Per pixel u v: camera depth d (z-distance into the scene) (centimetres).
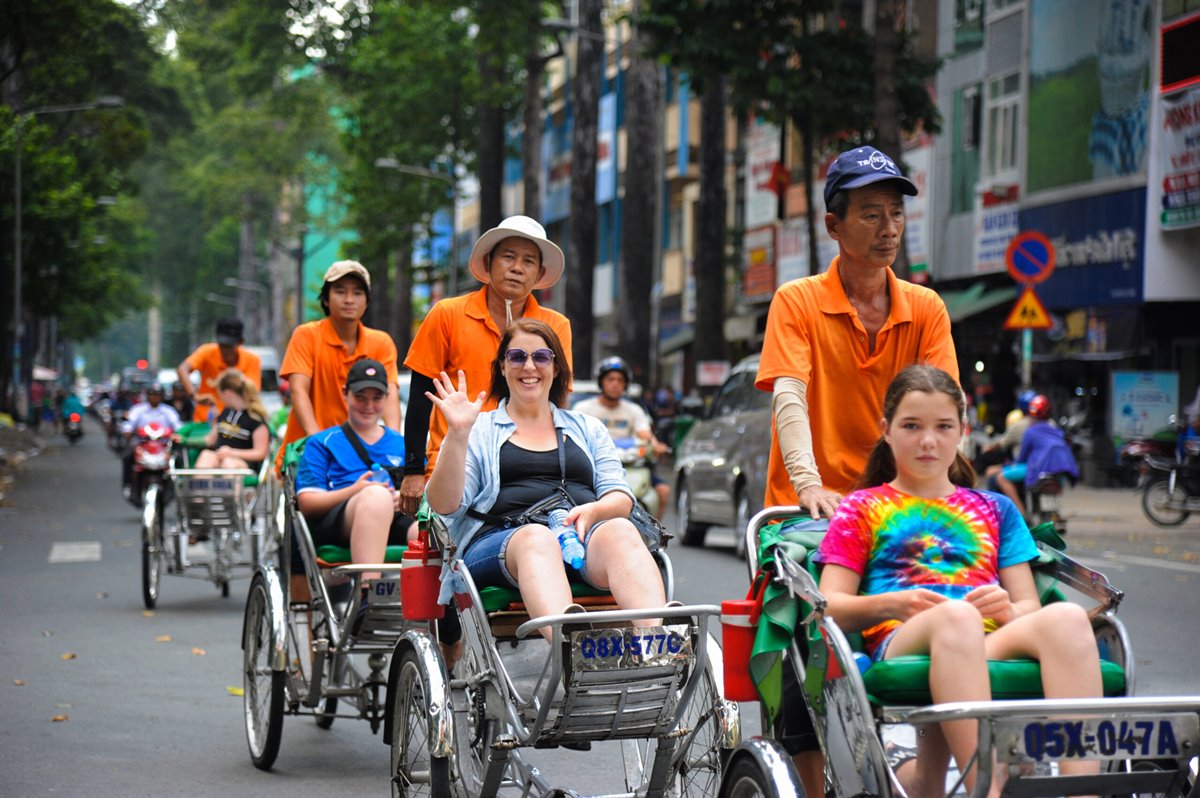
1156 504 2325
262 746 858
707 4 2836
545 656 645
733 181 5100
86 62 4231
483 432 680
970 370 3594
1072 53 3127
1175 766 483
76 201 4981
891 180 604
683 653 605
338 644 843
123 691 1080
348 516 898
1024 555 546
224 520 1514
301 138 9906
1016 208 3366
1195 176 2745
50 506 2817
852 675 482
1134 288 2925
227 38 6525
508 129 7844
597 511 661
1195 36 2734
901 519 545
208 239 13112
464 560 667
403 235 6212
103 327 11269
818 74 2889
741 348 4959
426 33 5722
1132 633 1275
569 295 4359
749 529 593
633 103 4031
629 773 731
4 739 923
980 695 484
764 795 503
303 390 1081
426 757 665
